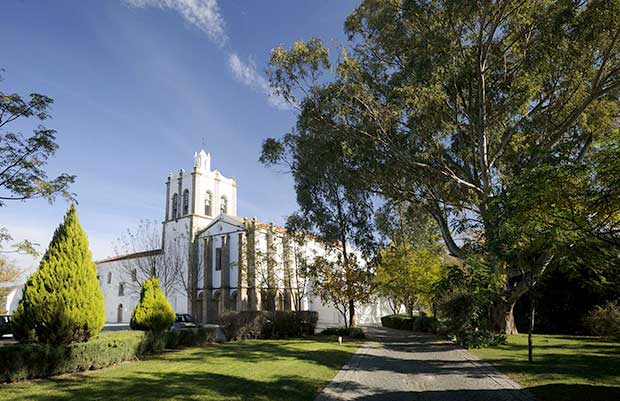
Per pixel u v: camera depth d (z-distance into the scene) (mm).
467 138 20344
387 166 18141
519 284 21188
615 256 8227
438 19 16719
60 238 12273
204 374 10961
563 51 16125
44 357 10617
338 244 27547
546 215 8484
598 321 19188
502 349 16062
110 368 12141
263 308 42938
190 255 49562
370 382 10438
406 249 30500
